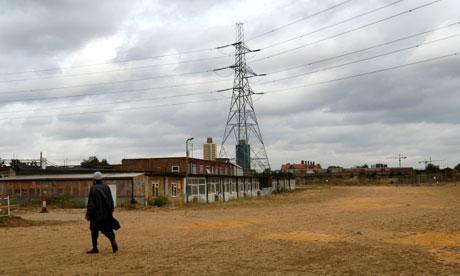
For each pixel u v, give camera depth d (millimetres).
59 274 9867
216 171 80062
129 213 35000
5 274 9992
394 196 57281
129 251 13062
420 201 42438
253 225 21594
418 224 19391
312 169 193250
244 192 75000
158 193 49438
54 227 22391
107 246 14289
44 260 11828
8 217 25734
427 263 10469
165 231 19297
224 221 24594
